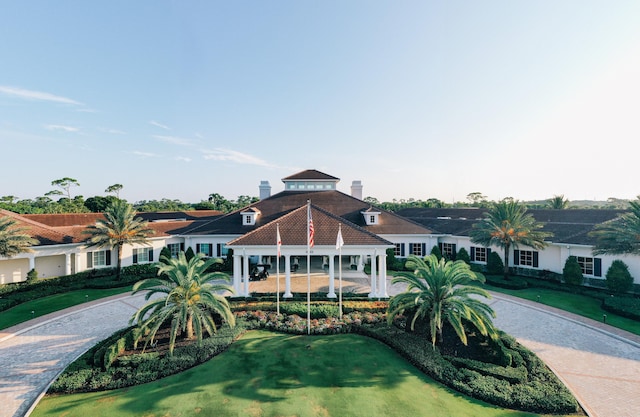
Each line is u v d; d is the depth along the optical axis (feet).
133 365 48.03
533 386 42.45
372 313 68.90
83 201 245.04
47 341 59.36
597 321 67.15
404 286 94.63
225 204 305.73
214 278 59.00
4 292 83.66
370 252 80.18
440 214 159.43
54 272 105.50
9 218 85.76
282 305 71.41
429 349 51.78
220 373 46.68
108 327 66.08
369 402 40.09
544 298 82.89
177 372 47.01
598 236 84.17
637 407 39.81
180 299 55.06
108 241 99.14
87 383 43.60
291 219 87.66
